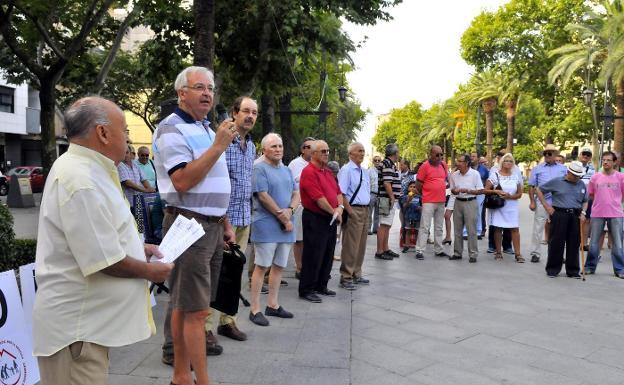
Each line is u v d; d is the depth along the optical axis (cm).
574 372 422
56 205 213
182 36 1266
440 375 409
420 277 779
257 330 495
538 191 823
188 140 323
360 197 688
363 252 727
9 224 454
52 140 847
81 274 215
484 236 1236
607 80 2403
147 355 419
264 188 511
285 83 1306
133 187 763
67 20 1073
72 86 1630
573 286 733
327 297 637
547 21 3216
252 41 1230
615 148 2552
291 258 912
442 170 947
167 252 260
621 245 803
